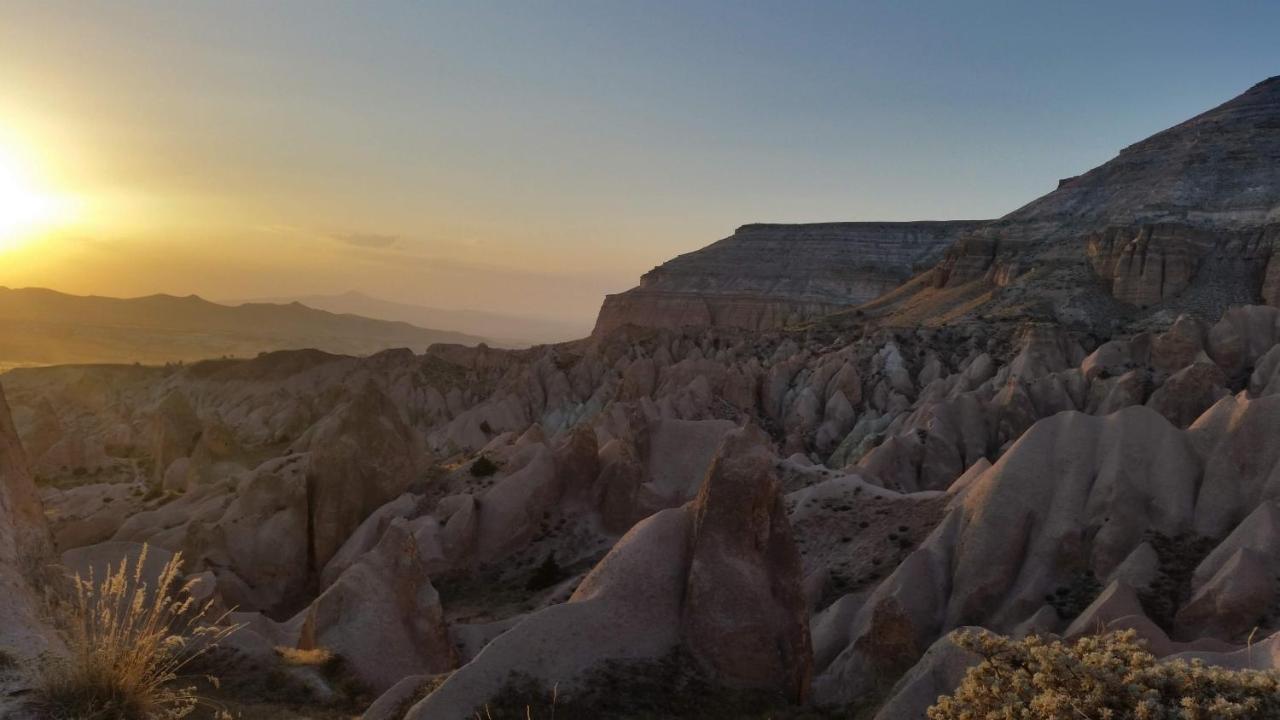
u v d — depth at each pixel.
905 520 44.28
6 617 11.95
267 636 33.72
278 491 52.94
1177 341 81.44
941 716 10.74
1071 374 80.44
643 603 26.84
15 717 9.73
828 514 47.19
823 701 26.42
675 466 55.84
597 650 25.17
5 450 15.16
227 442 83.06
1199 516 38.12
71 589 14.87
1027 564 37.75
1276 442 38.75
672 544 28.36
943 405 74.88
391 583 31.66
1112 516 38.06
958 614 36.59
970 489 42.25
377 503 55.34
